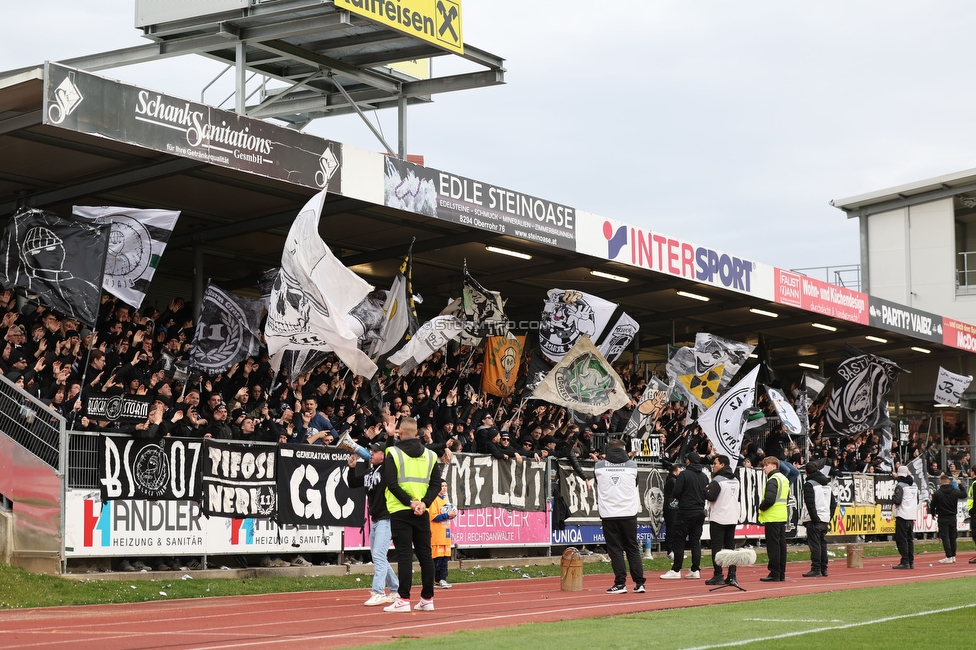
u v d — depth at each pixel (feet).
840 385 93.61
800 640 29.27
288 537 52.75
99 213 49.80
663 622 34.17
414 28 62.69
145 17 60.44
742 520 81.00
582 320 68.85
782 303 88.79
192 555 48.67
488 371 71.00
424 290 86.28
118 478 46.19
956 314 143.64
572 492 68.95
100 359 49.11
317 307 47.47
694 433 81.97
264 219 61.21
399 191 56.65
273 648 28.02
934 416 127.95
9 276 47.96
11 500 46.47
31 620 36.22
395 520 38.65
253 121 49.67
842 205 151.12
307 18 59.16
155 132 45.42
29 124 44.34
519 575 60.75
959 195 145.07
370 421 59.62
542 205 65.92
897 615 36.94
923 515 107.45
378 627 33.55
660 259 75.72
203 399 55.47
